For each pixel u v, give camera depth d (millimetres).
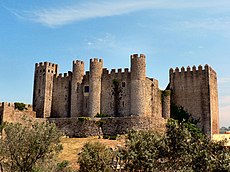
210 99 96312
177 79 102000
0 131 41781
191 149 39062
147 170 39844
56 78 108625
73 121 90188
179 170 37406
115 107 96188
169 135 40375
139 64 92875
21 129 39594
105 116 95625
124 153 42938
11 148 38500
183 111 98812
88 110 97375
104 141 79625
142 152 40375
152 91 95188
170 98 101125
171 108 100375
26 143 38656
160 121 85500
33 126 41031
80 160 56094
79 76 101688
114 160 54656
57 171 43156
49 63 108812
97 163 54344
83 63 103250
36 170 38188
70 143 78625
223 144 39781
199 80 98438
